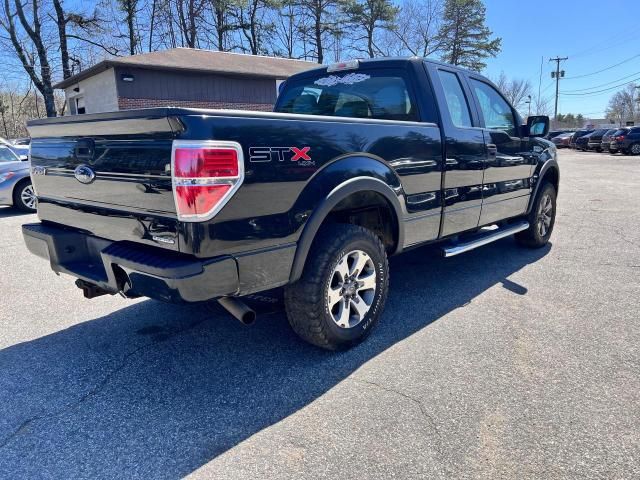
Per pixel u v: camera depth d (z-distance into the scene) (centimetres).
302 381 291
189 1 3384
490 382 285
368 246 323
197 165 225
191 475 215
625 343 333
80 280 335
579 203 970
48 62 2742
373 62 415
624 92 8338
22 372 308
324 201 281
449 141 388
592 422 245
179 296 232
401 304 413
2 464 223
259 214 252
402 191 344
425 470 214
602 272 495
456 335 350
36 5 2614
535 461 218
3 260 580
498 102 495
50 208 337
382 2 3794
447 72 420
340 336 316
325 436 239
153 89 1995
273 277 266
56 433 246
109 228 283
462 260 547
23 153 1073
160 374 303
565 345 331
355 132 305
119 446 235
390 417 253
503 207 489
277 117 259
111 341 352
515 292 438
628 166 1988
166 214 238
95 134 272
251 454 227
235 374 302
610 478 207
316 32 3862
